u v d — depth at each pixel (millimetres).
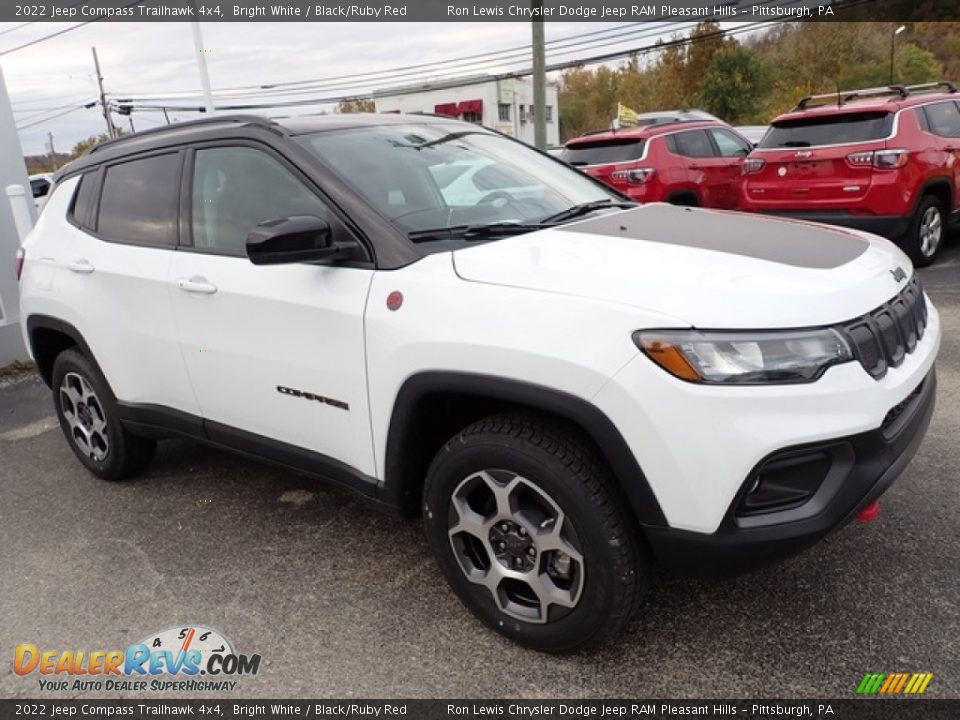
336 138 2959
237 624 2715
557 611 2309
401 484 2570
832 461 2049
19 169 6703
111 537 3416
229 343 2930
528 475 2219
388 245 2516
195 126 3316
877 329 2168
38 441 4781
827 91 39500
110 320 3441
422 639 2559
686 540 2047
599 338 2033
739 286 2105
